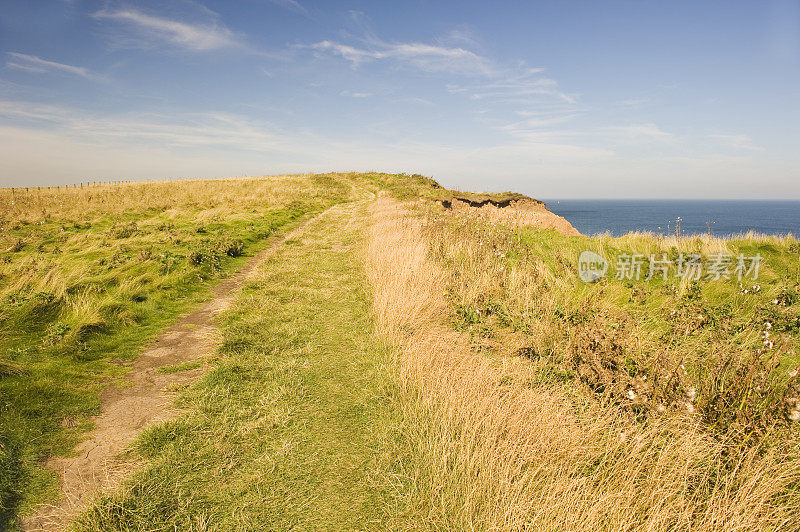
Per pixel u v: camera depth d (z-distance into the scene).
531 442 3.36
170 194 24.98
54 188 31.30
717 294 7.27
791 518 2.79
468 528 2.68
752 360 4.26
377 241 10.53
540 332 5.48
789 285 7.33
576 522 2.62
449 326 6.05
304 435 3.60
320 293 7.54
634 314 6.34
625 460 3.15
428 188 33.59
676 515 2.74
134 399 4.15
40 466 3.13
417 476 3.12
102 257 9.21
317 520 2.76
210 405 3.96
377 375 4.61
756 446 3.25
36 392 3.96
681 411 3.63
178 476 3.06
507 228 11.80
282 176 46.84
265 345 5.37
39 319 5.77
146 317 6.48
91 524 2.59
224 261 10.28
